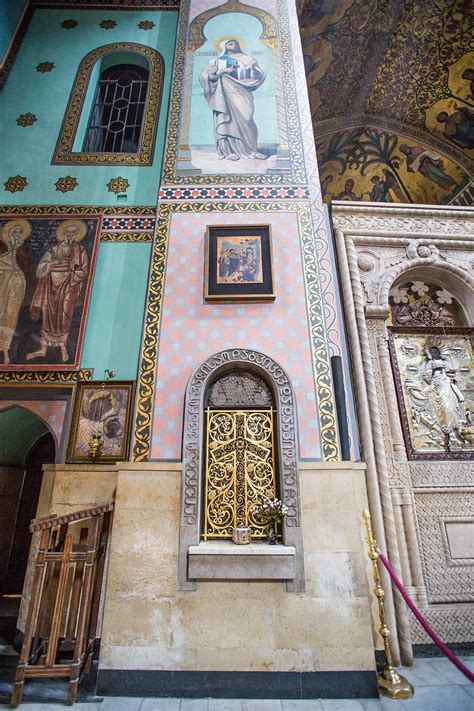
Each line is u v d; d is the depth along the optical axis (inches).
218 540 145.3
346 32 358.3
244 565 133.4
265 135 226.8
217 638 129.6
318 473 146.5
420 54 371.6
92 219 227.3
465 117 376.2
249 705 120.8
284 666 127.6
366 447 166.1
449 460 181.2
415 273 212.4
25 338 199.8
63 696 123.9
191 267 187.6
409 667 145.2
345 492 143.9
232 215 200.2
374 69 389.4
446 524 173.8
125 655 128.4
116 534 139.4
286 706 120.1
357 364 178.5
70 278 212.7
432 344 202.4
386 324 201.9
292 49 259.6
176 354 169.0
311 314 178.2
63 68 283.6
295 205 203.5
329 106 405.1
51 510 163.0
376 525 156.5
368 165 442.0
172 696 124.8
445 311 212.7
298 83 245.9
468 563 168.7
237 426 159.5
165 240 193.8
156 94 274.5
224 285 181.9
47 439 244.1
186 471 146.5
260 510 144.6
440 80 375.6
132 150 273.6
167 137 227.6
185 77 249.4
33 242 220.7
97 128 278.1
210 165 216.1
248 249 190.4
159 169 244.5
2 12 283.4
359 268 204.5
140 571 135.7
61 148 250.4
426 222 215.2
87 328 203.3
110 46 294.5
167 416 158.1
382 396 186.2
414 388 192.7
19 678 119.1
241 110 235.5
